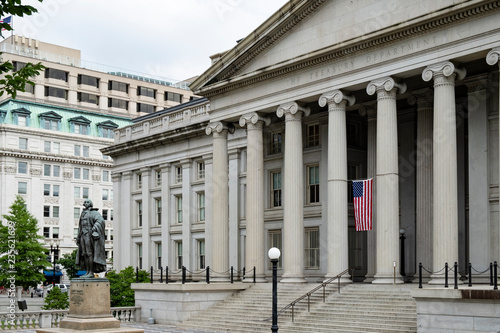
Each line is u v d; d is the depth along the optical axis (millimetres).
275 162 49062
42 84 107125
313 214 45688
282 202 48375
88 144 106750
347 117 46250
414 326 28891
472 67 35312
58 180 103188
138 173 66062
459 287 27859
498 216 34375
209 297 41000
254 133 43188
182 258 59219
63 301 44969
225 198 45375
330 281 35750
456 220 32375
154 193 63406
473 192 35312
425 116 38938
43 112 103312
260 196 43031
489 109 35438
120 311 43000
